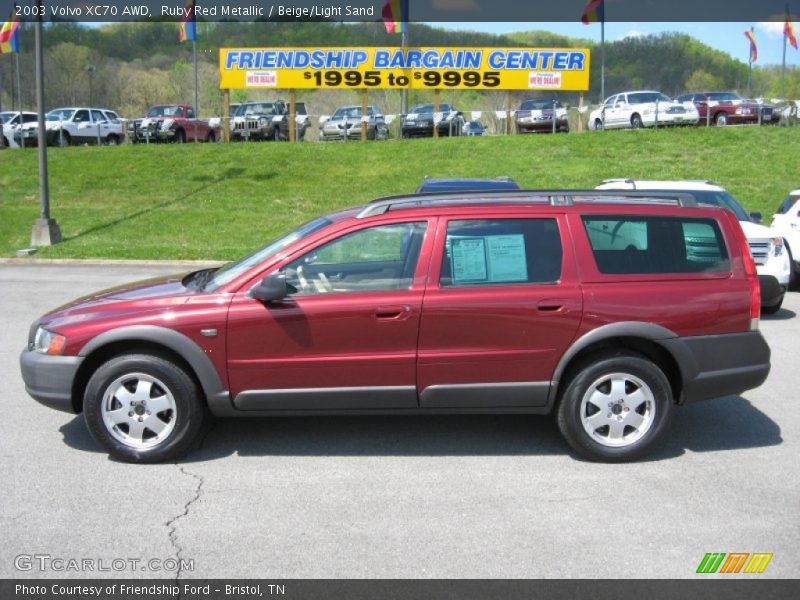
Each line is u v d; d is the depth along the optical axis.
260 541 4.18
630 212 5.38
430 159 25.39
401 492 4.83
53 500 4.70
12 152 27.25
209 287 5.37
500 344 5.21
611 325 5.20
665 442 5.78
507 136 27.80
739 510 4.57
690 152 25.31
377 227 5.30
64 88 56.47
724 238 5.42
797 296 12.66
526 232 5.30
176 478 5.05
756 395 7.04
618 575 3.82
